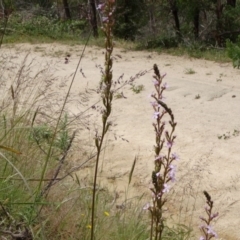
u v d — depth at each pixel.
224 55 14.16
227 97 9.41
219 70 12.13
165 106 2.39
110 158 6.54
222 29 17.55
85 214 3.91
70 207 3.83
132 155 6.69
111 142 7.13
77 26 20.23
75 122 7.12
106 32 2.41
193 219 5.04
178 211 5.19
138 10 20.27
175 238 4.30
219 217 5.11
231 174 6.09
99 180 5.29
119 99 9.38
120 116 8.42
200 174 6.05
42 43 16.84
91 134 6.87
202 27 20.31
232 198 5.51
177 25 19.08
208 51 15.18
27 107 5.92
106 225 3.94
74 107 8.14
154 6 20.48
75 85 10.12
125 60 14.05
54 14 26.17
